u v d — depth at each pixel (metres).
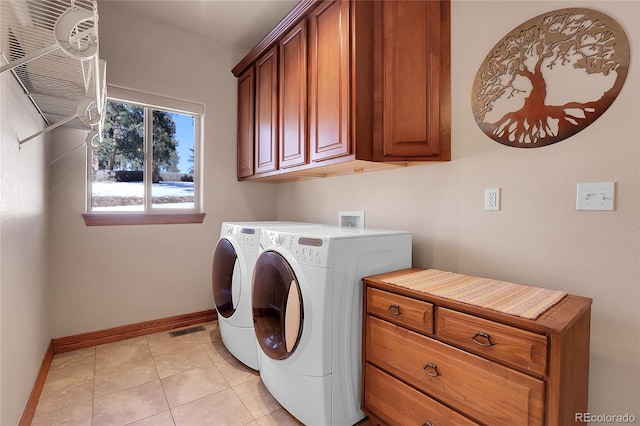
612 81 1.15
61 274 2.18
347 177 2.36
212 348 2.27
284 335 1.49
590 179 1.21
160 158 2.64
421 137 1.68
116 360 2.07
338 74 1.77
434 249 1.77
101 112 1.49
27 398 1.50
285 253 1.54
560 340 0.84
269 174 2.48
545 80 1.32
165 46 2.55
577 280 1.25
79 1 0.94
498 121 1.47
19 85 1.38
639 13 1.10
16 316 1.34
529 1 1.37
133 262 2.47
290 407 1.49
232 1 2.26
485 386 1.00
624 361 1.14
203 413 1.55
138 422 1.48
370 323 1.40
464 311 1.05
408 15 1.70
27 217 1.53
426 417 1.16
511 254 1.44
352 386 1.44
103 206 2.40
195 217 2.73
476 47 1.55
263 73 2.53
